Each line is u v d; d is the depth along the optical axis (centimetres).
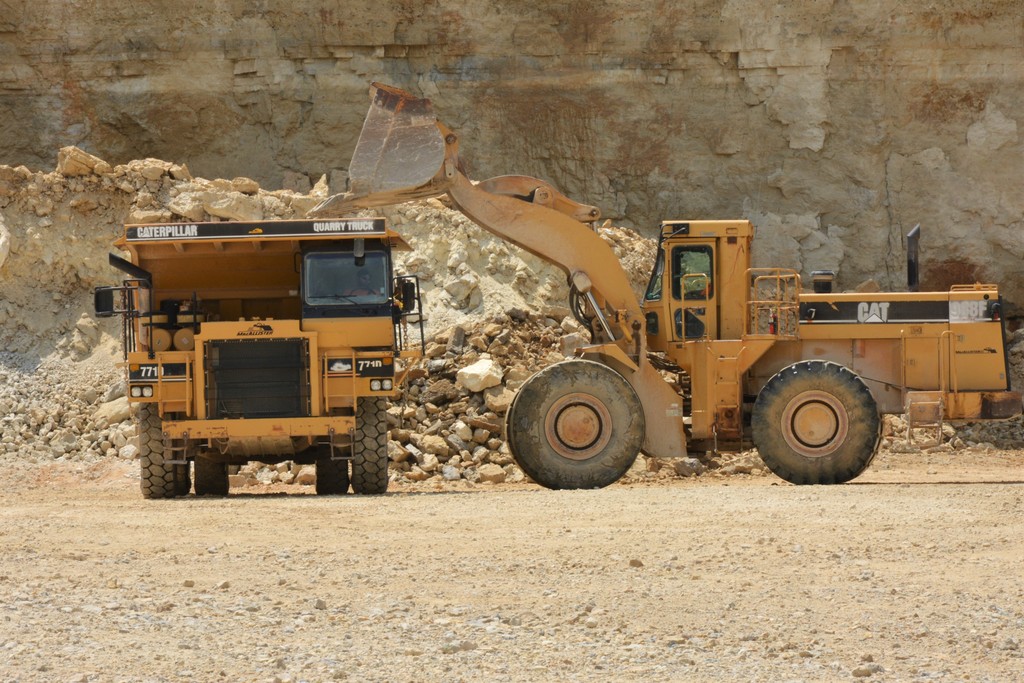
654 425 3384
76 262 4997
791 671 1303
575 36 6712
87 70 6619
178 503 2803
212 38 6638
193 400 3059
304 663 1311
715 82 6788
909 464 4491
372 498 2850
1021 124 6794
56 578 1783
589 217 3503
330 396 3058
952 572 1823
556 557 1931
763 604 1617
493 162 6638
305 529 2247
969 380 3447
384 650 1378
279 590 1703
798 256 6694
